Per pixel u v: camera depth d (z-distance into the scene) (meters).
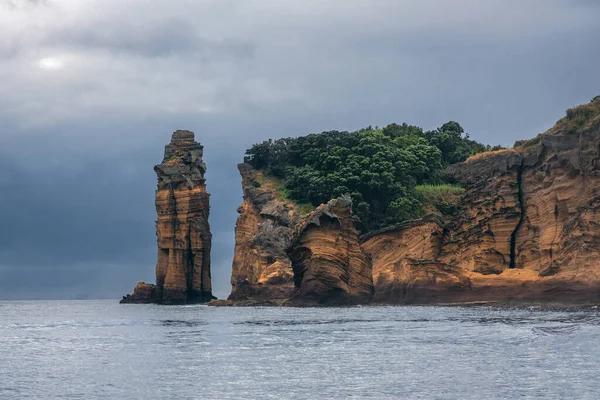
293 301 142.88
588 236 124.44
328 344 73.62
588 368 55.50
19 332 98.44
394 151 184.25
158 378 57.06
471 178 175.50
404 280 138.38
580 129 136.50
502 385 50.91
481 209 149.62
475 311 112.62
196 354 69.38
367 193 176.38
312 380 54.75
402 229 149.12
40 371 61.03
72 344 80.50
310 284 140.75
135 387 53.84
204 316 126.00
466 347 67.44
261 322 104.00
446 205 172.50
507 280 130.75
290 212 174.88
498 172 150.50
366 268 142.00
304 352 68.44
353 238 141.62
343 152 183.75
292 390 51.66
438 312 112.81
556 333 73.62
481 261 144.50
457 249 148.75
